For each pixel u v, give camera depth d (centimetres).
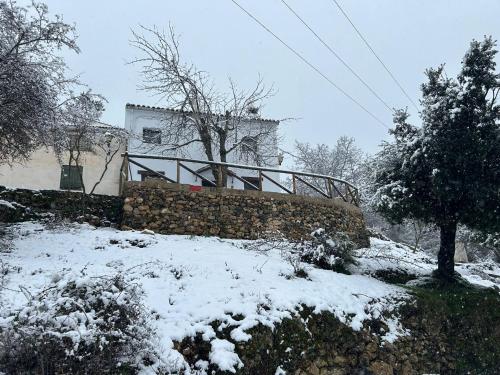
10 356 419
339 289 748
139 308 514
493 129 840
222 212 1059
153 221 1004
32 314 467
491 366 812
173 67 1593
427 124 872
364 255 989
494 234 967
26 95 750
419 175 903
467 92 857
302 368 588
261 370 546
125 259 756
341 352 643
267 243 965
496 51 862
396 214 927
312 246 904
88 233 893
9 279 613
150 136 1766
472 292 898
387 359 680
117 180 1598
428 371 725
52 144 908
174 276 691
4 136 820
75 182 1559
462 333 814
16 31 753
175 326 555
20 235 843
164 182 1038
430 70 934
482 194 834
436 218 943
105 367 445
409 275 971
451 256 947
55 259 732
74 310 482
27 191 991
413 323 766
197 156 1734
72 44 809
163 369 486
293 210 1134
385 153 970
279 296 654
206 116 1565
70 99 934
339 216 1213
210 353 532
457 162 836
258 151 1744
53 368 425
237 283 680
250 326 574
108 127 1432
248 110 1786
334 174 2872
